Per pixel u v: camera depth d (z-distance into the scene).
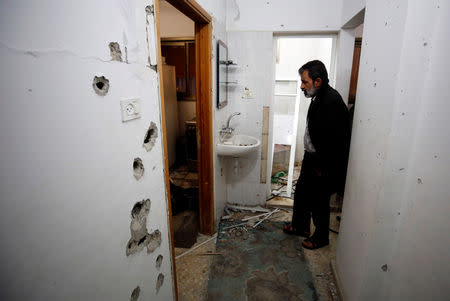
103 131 0.74
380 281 1.27
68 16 0.59
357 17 1.93
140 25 0.90
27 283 0.55
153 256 1.12
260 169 2.74
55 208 0.60
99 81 0.71
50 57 0.55
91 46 0.67
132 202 0.93
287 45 3.63
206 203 2.21
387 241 1.20
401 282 1.22
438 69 0.96
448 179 1.02
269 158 2.82
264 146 2.67
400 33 0.99
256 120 2.62
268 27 2.39
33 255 0.56
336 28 2.31
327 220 2.04
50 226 0.59
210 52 1.87
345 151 1.77
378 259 1.23
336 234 2.34
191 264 1.94
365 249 1.26
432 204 1.07
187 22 3.67
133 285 0.98
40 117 0.55
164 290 1.27
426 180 1.06
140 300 1.04
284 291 1.69
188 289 1.71
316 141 1.86
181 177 3.65
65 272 0.65
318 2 2.28
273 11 2.35
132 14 0.84
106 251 0.81
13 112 0.49
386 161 1.10
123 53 0.81
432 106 0.99
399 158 1.08
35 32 0.52
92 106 0.69
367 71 1.32
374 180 1.20
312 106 1.89
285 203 2.85
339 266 1.69
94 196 0.73
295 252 2.08
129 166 0.89
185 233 2.16
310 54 3.63
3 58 0.47
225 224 2.51
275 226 2.46
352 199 1.50
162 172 1.15
